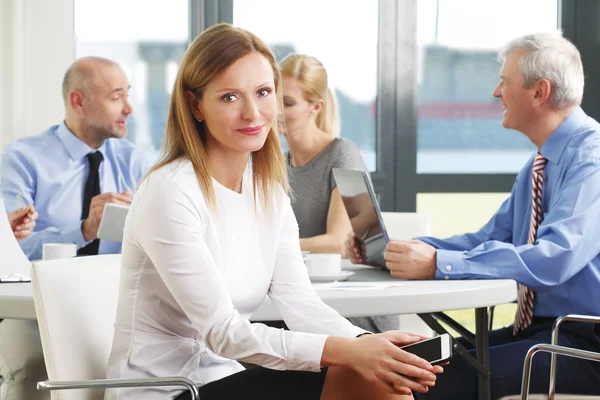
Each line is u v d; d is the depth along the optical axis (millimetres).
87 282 2123
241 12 5910
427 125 6082
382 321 3656
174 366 1997
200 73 1982
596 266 2992
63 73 5602
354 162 3852
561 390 2783
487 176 6086
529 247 2865
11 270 3330
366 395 1849
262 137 2020
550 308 3037
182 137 2023
